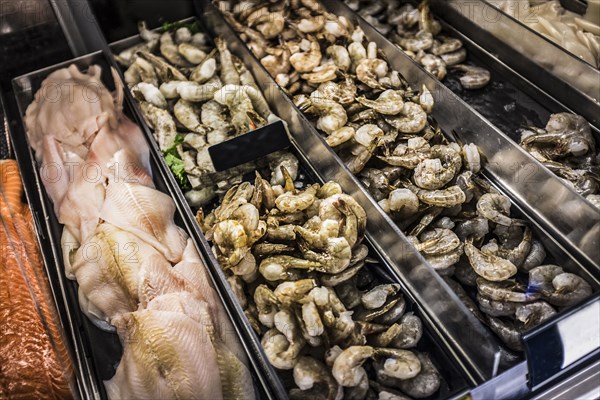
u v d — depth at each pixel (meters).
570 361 1.96
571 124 2.78
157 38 3.64
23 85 3.34
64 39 3.53
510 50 3.23
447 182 2.57
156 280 2.24
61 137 2.95
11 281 2.42
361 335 2.10
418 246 2.34
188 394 1.93
